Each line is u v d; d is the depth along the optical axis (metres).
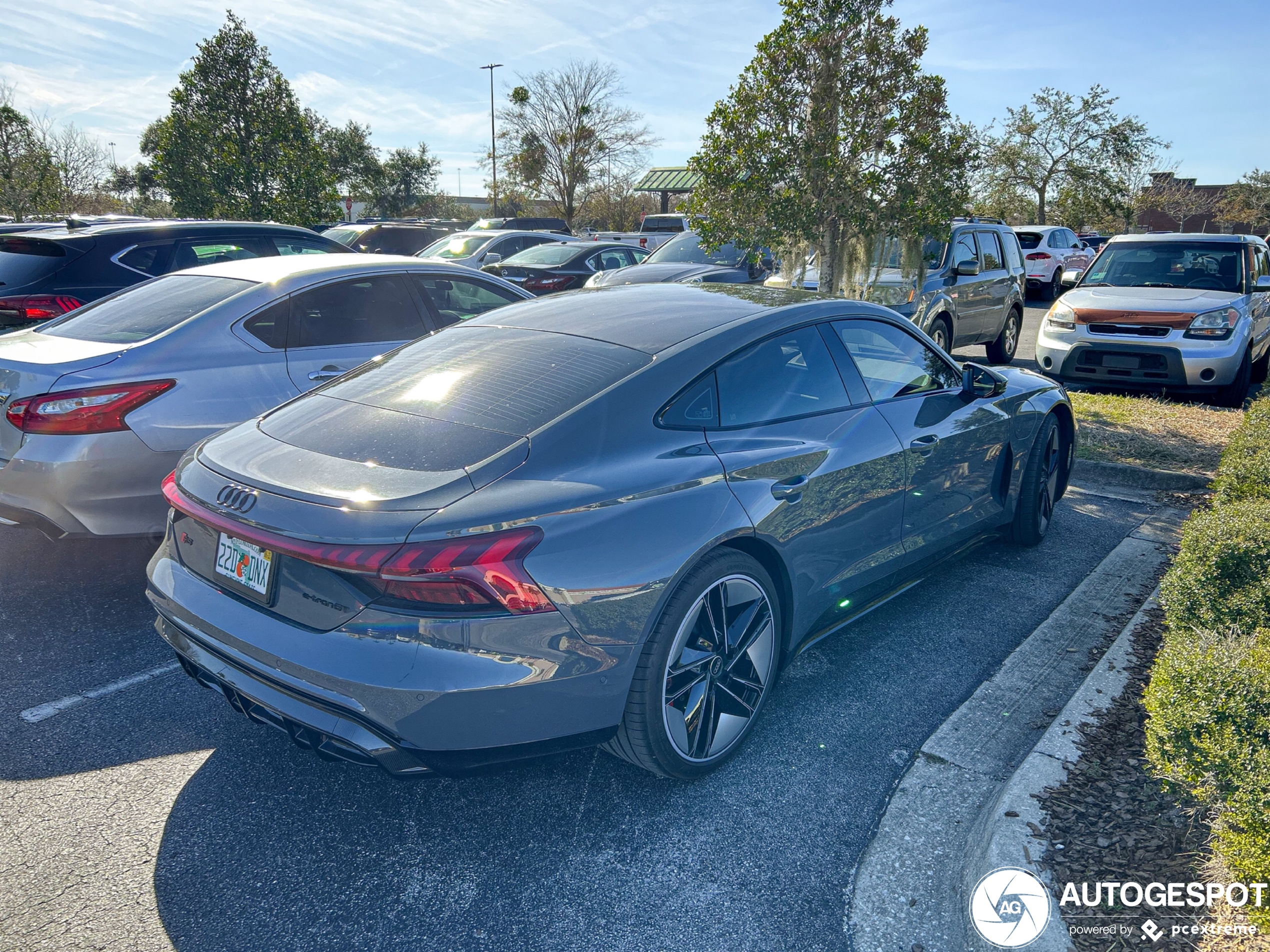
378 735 2.25
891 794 2.79
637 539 2.45
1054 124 36.38
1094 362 8.52
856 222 7.54
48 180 21.52
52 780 2.87
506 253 15.59
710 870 2.45
